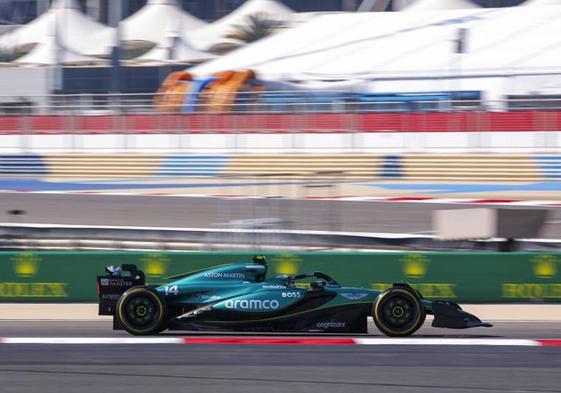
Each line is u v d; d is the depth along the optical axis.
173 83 151.00
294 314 35.22
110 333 37.72
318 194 99.19
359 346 34.28
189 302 35.91
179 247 68.12
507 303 48.69
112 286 36.06
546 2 166.62
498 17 156.88
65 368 30.22
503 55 143.12
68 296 49.09
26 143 135.25
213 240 67.25
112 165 121.75
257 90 146.00
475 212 61.03
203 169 119.00
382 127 126.25
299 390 26.91
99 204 94.69
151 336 36.66
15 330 38.94
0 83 178.88
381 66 149.38
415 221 81.25
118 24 181.12
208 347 34.03
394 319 35.69
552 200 96.88
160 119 136.62
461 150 119.69
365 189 102.81
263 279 36.94
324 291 35.81
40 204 95.44
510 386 27.69
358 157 114.81
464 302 48.75
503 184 105.25
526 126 120.31
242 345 34.44
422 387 27.45
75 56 195.62
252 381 28.14
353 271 49.41
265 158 118.19
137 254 49.56
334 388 27.20
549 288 48.75
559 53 140.62
